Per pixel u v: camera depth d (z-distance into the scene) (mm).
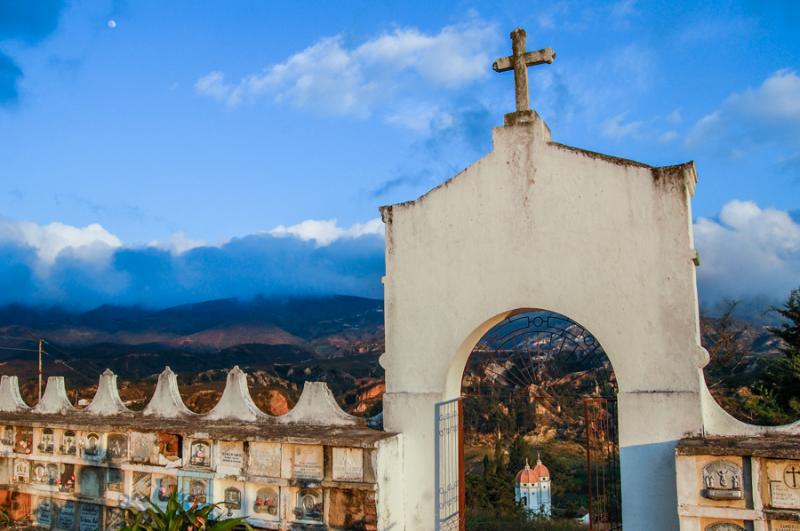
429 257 11039
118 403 13609
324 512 10281
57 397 14641
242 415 12219
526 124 10617
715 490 8203
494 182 10719
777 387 19875
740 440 8820
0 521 13422
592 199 10055
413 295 11086
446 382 10695
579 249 10039
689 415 9102
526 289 10297
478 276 10641
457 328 10680
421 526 10539
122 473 12391
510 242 10500
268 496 10797
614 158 9984
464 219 10859
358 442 10055
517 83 10820
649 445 9266
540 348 11180
